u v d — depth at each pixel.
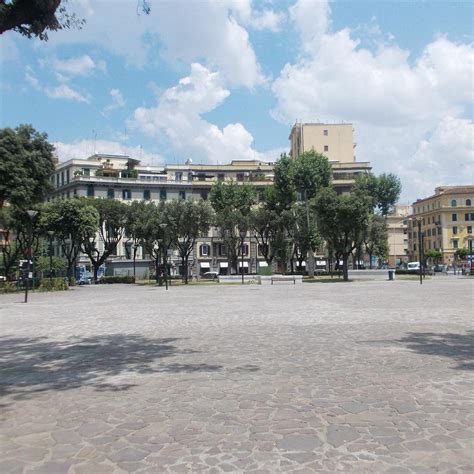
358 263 66.88
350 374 7.02
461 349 8.80
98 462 4.13
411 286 32.88
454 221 98.00
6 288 38.97
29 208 39.06
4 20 6.91
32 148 38.75
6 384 7.11
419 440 4.41
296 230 58.62
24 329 13.79
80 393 6.45
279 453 4.18
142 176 81.75
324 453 4.16
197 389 6.39
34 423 5.25
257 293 28.45
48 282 40.88
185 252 48.75
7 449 4.51
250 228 60.44
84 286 50.78
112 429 4.95
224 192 65.88
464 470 3.79
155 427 4.96
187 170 84.75
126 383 6.88
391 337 10.30
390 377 6.77
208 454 4.21
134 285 50.25
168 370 7.61
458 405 5.44
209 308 18.69
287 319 14.23
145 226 49.28
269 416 5.20
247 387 6.42
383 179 66.31
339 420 5.01
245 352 8.96
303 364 7.80
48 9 7.07
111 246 61.66
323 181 63.28
